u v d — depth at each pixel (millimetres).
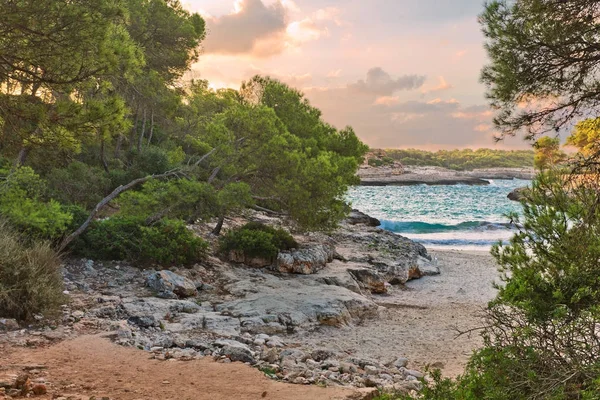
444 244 34125
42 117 7910
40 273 10570
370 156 198875
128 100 27719
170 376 7375
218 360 8547
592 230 6172
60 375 6922
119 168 28812
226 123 20453
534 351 5098
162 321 11141
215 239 20953
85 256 15086
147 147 30859
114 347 8516
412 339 13008
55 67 8023
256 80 26031
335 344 11984
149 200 17250
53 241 14711
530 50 7328
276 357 9375
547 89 7578
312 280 17453
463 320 15117
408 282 21469
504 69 7473
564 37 7109
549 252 6316
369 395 7348
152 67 31531
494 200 78125
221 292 15023
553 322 5188
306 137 26109
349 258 22078
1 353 7656
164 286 13594
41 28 7590
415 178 152625
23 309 9477
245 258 18891
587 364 4773
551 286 5887
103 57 8367
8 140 8336
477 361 5445
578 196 6484
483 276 22719
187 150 34719
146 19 29922
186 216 19516
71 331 9203
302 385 7527
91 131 8359
